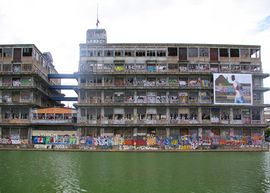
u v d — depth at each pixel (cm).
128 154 6094
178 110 7544
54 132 7300
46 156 5416
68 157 5291
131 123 7325
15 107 7519
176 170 3819
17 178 3181
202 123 7350
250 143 7450
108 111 7494
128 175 3425
